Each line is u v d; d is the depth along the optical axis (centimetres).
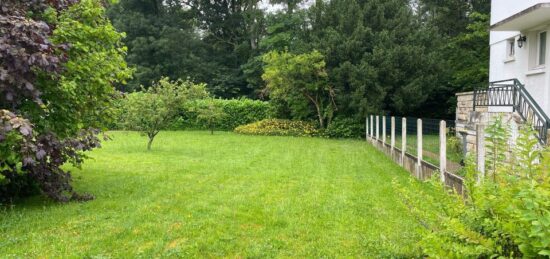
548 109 1162
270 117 2692
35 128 625
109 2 862
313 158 1353
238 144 1820
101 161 1201
